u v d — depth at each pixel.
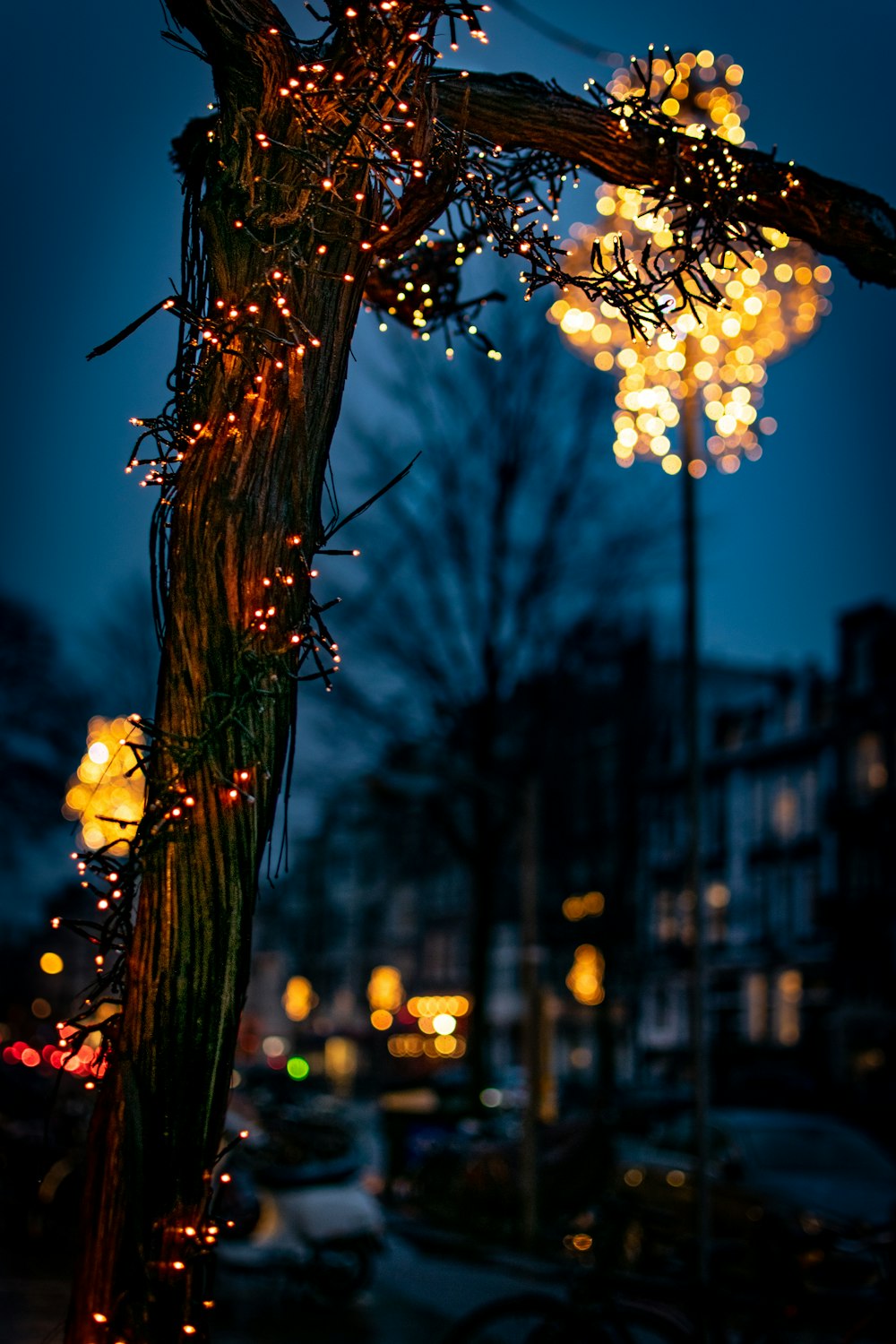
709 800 55.16
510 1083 36.91
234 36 2.97
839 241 3.56
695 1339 7.62
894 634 47.50
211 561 2.77
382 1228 12.94
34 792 38.72
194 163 3.21
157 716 2.77
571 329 9.45
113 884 2.71
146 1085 2.60
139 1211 2.56
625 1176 14.95
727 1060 41.25
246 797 2.70
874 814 47.19
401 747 25.94
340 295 2.95
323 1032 76.62
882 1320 8.91
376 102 3.04
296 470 2.84
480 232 3.67
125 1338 2.53
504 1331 7.45
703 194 3.46
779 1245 10.05
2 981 36.31
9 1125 17.58
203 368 2.89
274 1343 11.12
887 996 45.50
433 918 75.56
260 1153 12.95
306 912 89.44
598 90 3.44
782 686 52.91
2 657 38.66
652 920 56.12
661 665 57.44
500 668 26.14
